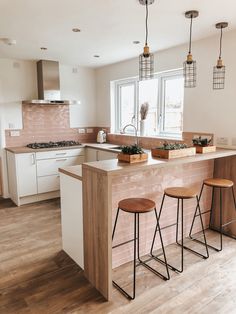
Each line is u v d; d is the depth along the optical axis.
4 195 4.49
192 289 2.12
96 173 1.96
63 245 2.73
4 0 2.06
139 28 2.73
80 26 2.67
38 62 4.36
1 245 2.85
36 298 2.03
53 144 4.52
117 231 2.41
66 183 2.49
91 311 1.89
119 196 2.37
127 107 4.76
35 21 2.52
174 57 3.48
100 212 1.97
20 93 4.37
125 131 4.82
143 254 2.64
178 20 2.50
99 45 3.39
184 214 2.96
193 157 2.41
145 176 2.52
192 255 2.63
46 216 3.67
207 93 3.11
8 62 4.20
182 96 3.72
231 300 1.99
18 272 2.36
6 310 1.90
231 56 2.82
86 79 5.06
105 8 2.22
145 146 4.16
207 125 3.15
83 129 5.17
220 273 2.32
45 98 4.35
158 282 2.21
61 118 4.86
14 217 3.63
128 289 2.12
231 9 2.24
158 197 2.66
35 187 4.19
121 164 2.07
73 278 2.28
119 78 4.56
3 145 4.33
